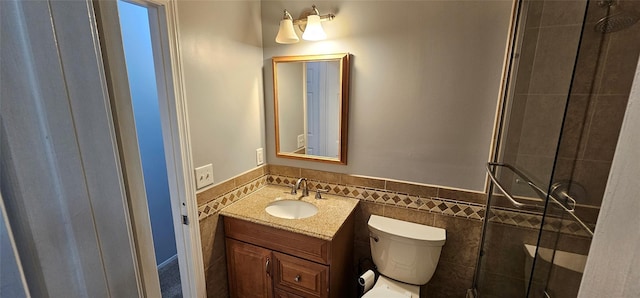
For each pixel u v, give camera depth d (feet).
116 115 1.22
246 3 5.75
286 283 5.37
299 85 6.18
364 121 5.81
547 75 3.76
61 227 0.98
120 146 1.24
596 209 2.73
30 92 0.86
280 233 5.16
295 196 6.33
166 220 8.01
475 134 5.05
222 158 5.51
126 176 1.28
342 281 5.69
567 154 3.08
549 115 3.72
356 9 5.45
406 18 5.12
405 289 5.34
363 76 5.64
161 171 7.73
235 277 5.88
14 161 0.84
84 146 1.04
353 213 6.06
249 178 6.31
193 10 4.57
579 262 2.83
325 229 4.91
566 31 3.57
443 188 5.46
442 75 5.07
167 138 4.58
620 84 2.67
